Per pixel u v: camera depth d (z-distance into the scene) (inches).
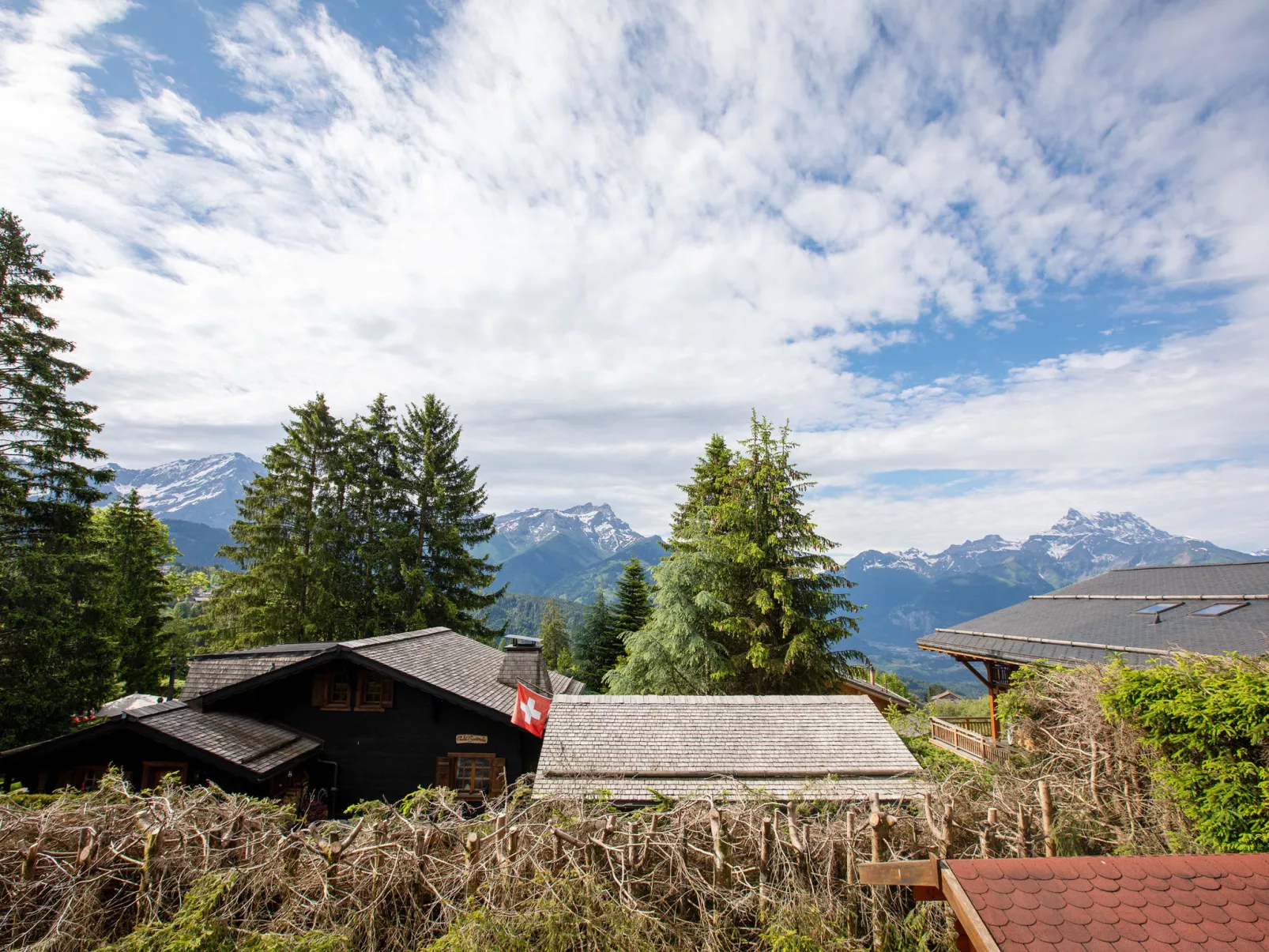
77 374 723.4
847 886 264.2
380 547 1133.1
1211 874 151.6
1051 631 569.3
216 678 627.2
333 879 256.8
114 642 814.5
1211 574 561.6
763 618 757.9
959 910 147.3
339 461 1129.4
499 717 555.2
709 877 269.0
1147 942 135.1
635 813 293.9
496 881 249.8
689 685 776.9
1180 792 296.8
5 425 663.1
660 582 809.5
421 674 570.9
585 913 235.3
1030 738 417.1
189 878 261.0
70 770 498.6
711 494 1019.9
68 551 726.5
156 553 1261.1
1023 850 290.4
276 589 1032.2
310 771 564.7
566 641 2116.1
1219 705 282.8
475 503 1238.3
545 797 302.2
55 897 252.4
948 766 403.9
